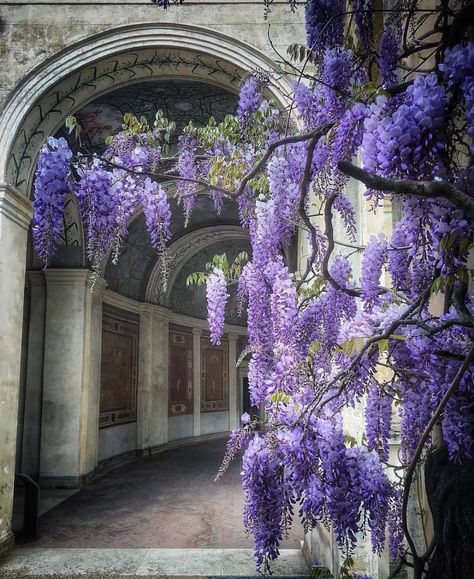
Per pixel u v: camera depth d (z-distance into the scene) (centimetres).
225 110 922
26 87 691
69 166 236
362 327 167
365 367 167
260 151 336
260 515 181
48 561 655
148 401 1611
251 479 181
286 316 235
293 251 653
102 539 752
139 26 690
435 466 141
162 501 998
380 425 182
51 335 1160
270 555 178
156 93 855
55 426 1134
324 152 219
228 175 341
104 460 1339
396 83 202
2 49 699
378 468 168
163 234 271
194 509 932
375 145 120
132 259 1498
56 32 701
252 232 335
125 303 1513
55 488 1109
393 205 341
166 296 1736
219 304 325
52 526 823
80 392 1146
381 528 176
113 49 691
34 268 1176
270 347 280
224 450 1714
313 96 236
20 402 1145
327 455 166
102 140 998
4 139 679
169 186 1152
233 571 613
